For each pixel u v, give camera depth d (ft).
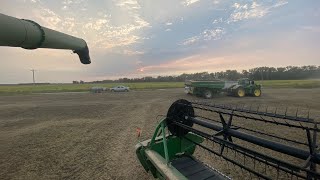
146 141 16.52
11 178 19.95
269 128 33.42
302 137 28.37
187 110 16.33
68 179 19.39
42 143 30.81
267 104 61.31
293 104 60.23
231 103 65.21
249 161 21.06
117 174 19.92
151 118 46.37
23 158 25.00
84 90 198.70
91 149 27.30
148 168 15.89
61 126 42.19
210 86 84.84
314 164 7.86
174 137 16.24
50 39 15.15
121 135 33.27
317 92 98.89
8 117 55.93
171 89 172.04
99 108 67.77
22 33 12.16
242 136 11.10
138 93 134.51
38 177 20.01
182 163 15.48
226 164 20.44
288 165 7.59
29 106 78.95
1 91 199.93
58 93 165.48
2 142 32.09
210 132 31.37
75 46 21.84
